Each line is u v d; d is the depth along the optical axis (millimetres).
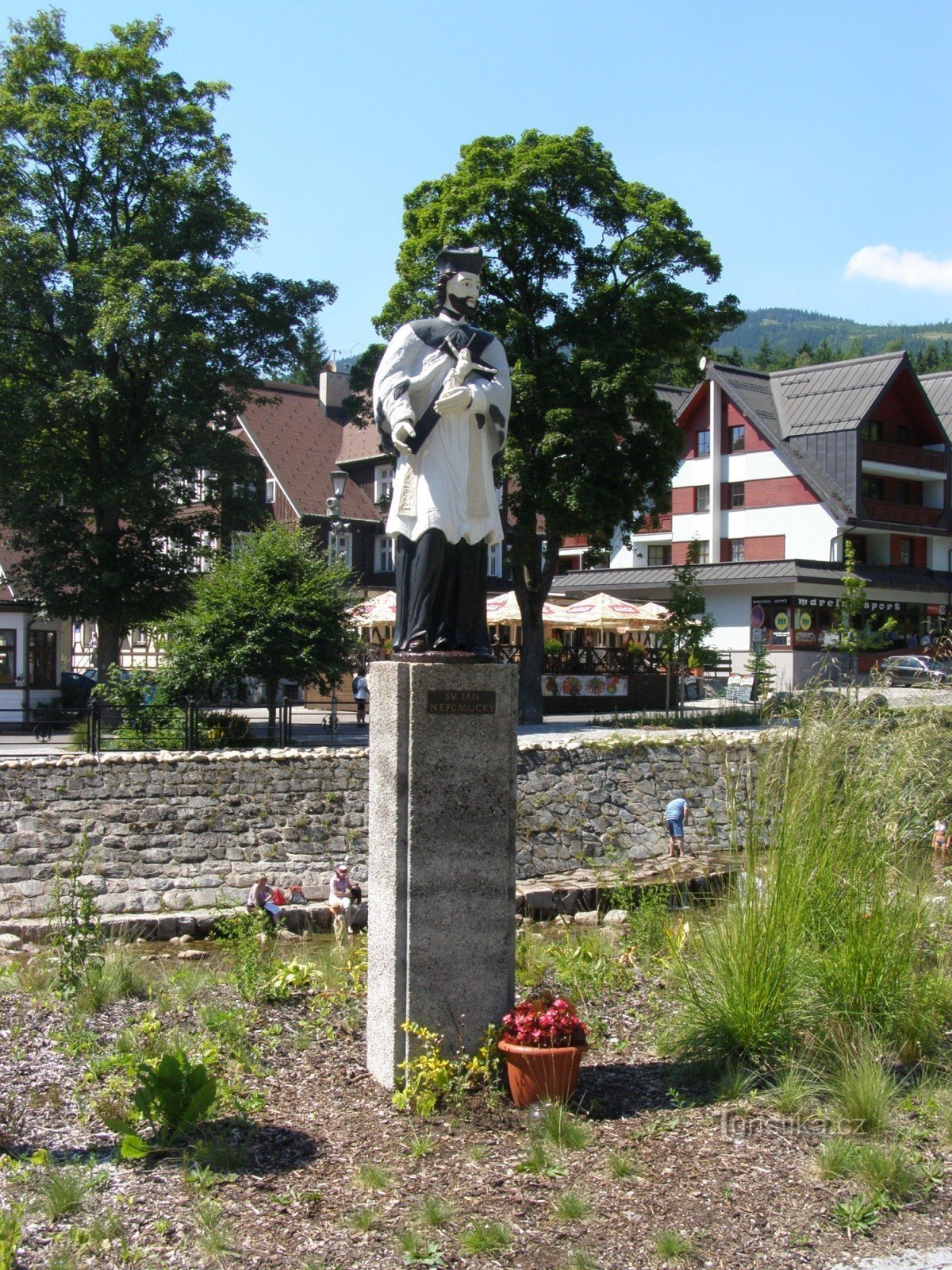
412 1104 6746
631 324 30406
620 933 11797
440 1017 7051
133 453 30594
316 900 17094
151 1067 6746
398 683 7000
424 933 7012
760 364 118188
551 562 31453
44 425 29859
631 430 31125
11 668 33000
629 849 18797
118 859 16891
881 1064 7180
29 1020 8641
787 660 41469
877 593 45031
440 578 7188
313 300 32719
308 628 24656
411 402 7328
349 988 9523
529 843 18250
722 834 18906
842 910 7777
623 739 19875
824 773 8070
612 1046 8039
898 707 8789
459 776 7082
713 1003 7613
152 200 31609
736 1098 6977
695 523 49188
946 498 49469
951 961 8273
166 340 30078
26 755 21453
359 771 18234
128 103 31359
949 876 8594
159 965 12156
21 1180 5816
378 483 47938
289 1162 6051
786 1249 5312
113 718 24438
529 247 30609
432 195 32125
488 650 7398
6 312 29609
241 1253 5109
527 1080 6734
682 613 32500
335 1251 5156
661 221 30688
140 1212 5492
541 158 30031
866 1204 5711
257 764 17906
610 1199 5703
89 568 30719
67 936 10781
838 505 44812
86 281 29109
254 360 32469
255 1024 8531
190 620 24562
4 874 16406
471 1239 5246
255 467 31781
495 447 7422
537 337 30953
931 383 57250
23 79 31625
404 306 31500
